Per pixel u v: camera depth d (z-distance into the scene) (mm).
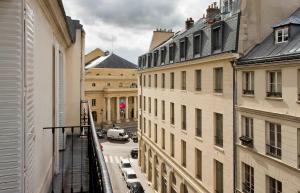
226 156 18297
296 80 13359
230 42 17812
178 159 26219
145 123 37969
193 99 22859
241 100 17156
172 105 28047
